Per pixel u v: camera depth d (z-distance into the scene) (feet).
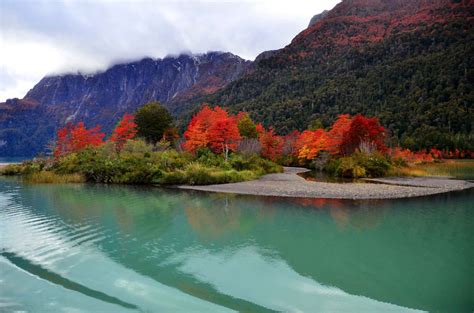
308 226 54.80
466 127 339.36
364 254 41.01
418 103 395.96
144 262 38.27
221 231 51.96
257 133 223.30
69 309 27.37
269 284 32.32
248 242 46.03
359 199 80.12
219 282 32.65
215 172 119.75
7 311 27.07
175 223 57.26
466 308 27.73
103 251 42.29
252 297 29.50
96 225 55.98
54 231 52.01
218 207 71.77
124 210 69.10
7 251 42.29
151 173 117.80
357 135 171.01
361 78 536.83
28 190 102.83
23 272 35.24
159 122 194.90
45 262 38.32
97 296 29.66
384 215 62.64
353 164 142.31
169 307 27.66
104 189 104.68
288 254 41.14
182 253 41.55
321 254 41.01
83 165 133.39
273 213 65.00
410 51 595.47
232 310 27.12
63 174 132.77
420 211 66.33
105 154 143.33
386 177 139.23
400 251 42.06
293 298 29.32
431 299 29.22
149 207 72.33
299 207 70.95
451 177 137.28
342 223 56.70
